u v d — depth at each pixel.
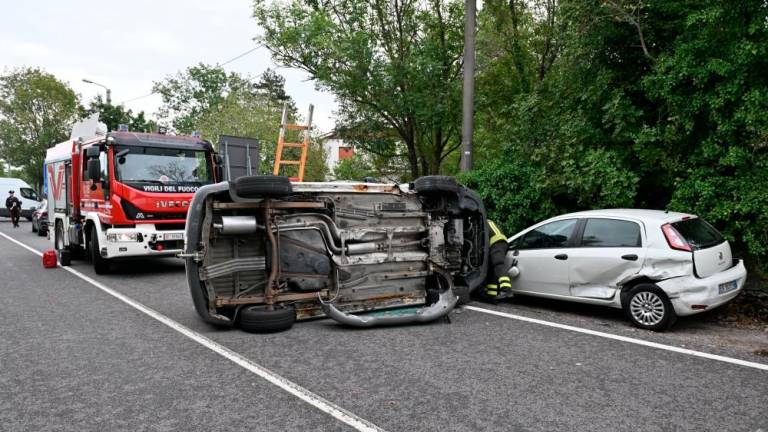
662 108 9.10
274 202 6.78
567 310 7.80
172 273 11.70
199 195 6.52
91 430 3.95
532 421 4.02
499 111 14.12
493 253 7.98
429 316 6.89
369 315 7.07
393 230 7.44
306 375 5.06
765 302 7.61
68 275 11.47
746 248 8.22
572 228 7.58
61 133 44.12
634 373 5.05
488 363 5.37
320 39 15.52
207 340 6.29
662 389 4.64
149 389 4.75
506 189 11.12
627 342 6.09
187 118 41.91
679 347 5.89
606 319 7.23
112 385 4.86
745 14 7.73
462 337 6.34
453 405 4.32
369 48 15.23
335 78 15.92
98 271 11.44
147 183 10.96
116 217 10.66
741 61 7.55
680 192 8.30
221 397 4.54
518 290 8.09
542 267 7.72
